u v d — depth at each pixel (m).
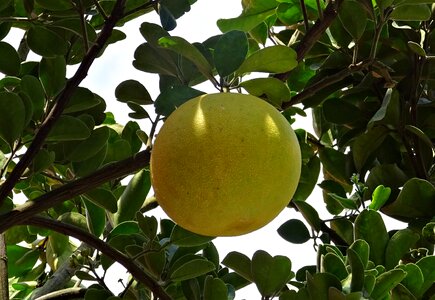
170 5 0.95
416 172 1.23
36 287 1.32
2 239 0.97
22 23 1.17
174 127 0.73
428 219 1.15
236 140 0.71
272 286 0.99
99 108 1.13
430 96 1.36
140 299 1.12
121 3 0.89
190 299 1.04
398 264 1.06
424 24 1.26
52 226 0.88
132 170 0.85
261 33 1.30
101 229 1.08
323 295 0.92
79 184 0.82
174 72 0.97
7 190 0.81
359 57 1.24
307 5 1.29
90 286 1.05
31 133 0.94
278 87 0.85
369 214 1.08
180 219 0.74
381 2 1.00
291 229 1.21
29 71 1.16
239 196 0.70
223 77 0.83
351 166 1.30
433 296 1.03
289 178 0.73
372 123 1.11
